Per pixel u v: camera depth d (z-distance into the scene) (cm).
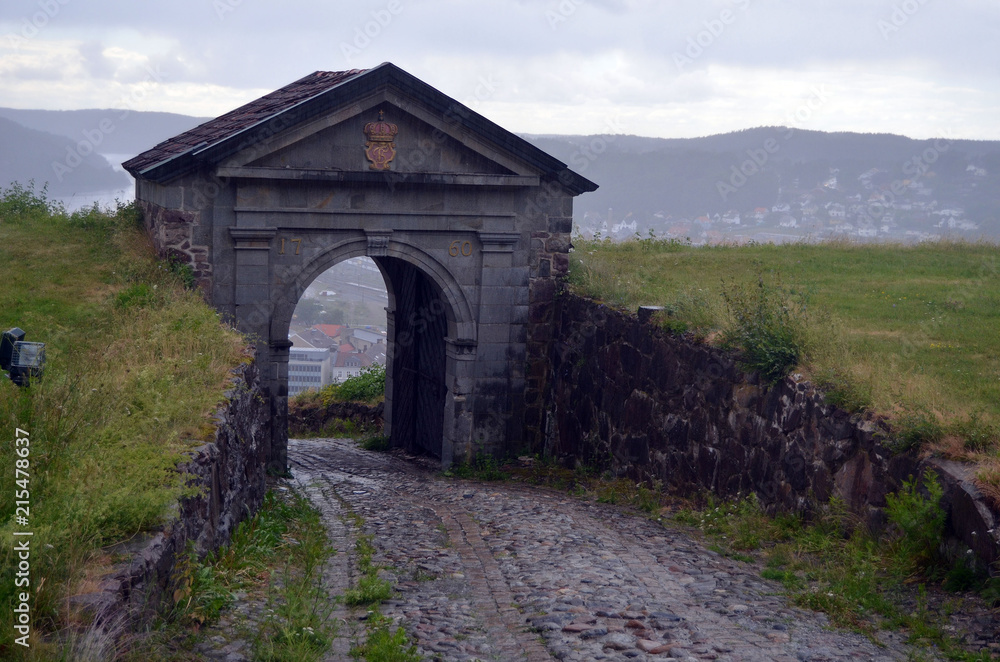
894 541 770
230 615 577
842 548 823
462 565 862
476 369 1689
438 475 1669
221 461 736
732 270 1894
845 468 874
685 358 1236
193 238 1496
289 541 934
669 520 1112
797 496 958
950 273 1817
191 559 554
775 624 634
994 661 544
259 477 1130
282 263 1541
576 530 1027
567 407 1653
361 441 2177
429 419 1922
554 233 1684
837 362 973
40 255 1563
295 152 1502
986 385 928
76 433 579
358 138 1530
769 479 1020
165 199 1474
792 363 1028
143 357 941
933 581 693
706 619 649
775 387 1027
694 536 1008
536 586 763
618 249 2314
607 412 1489
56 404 596
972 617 612
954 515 697
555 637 607
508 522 1091
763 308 1134
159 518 513
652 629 619
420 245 1617
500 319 1684
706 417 1175
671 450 1267
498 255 1662
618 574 802
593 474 1516
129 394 722
